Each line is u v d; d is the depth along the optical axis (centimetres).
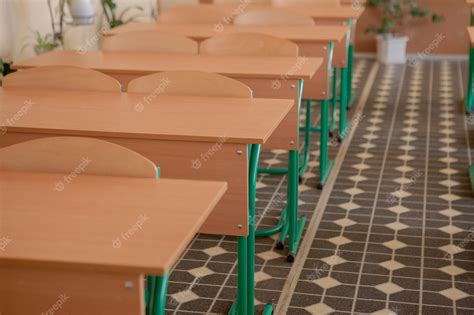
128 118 260
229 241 367
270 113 265
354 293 312
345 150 514
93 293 151
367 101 655
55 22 588
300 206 411
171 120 256
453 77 756
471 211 401
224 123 252
